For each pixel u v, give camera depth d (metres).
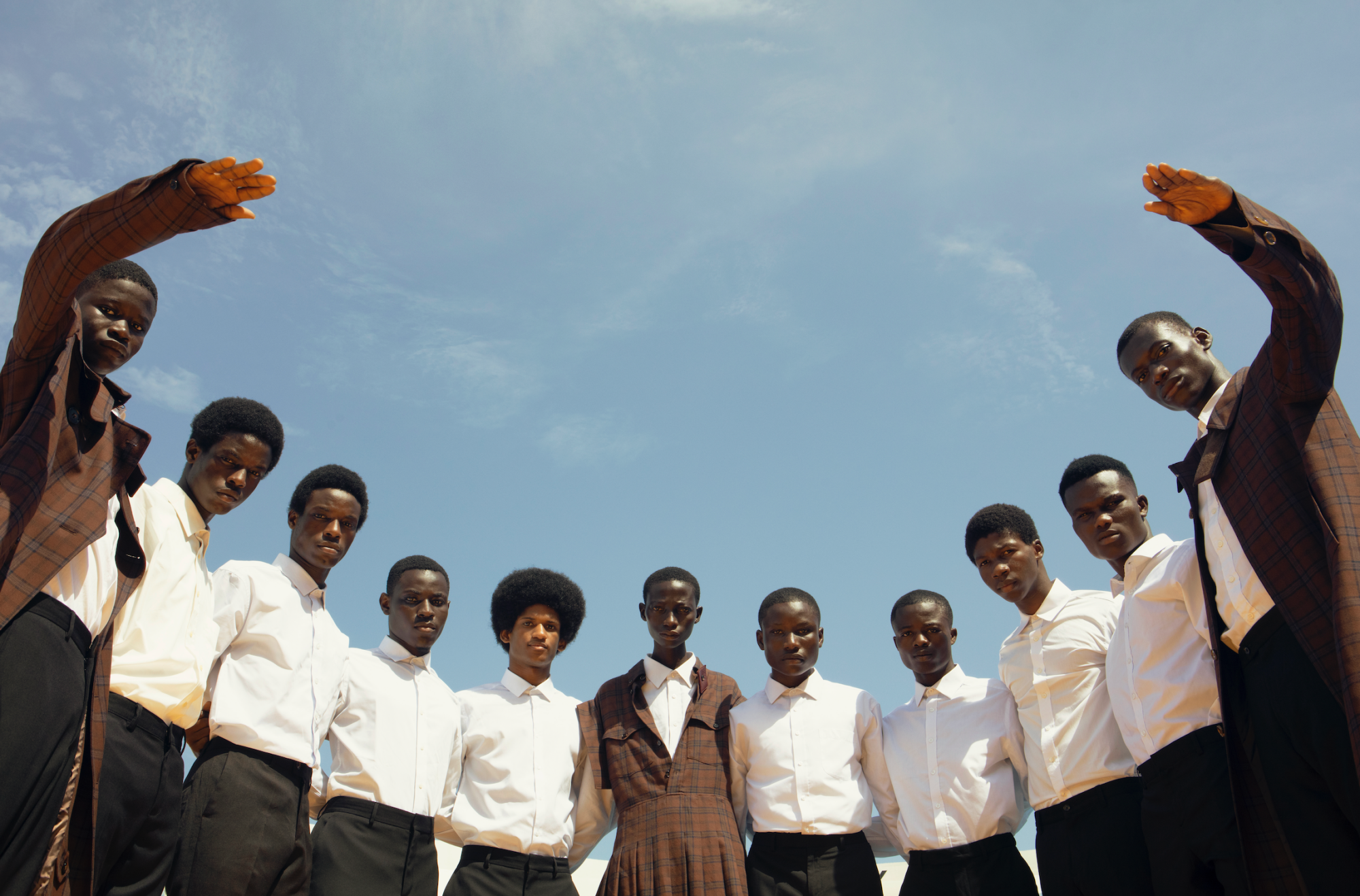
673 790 5.62
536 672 6.21
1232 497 3.72
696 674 6.28
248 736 4.61
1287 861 3.63
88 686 3.43
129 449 3.64
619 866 5.46
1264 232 3.19
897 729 6.09
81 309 3.96
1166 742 4.65
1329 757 3.30
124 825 3.75
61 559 3.22
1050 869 5.19
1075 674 5.42
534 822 5.57
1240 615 3.76
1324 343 3.35
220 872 4.29
